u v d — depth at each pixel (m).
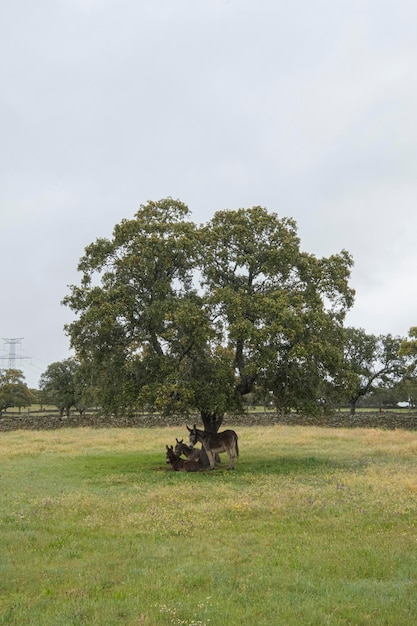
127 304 21.05
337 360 21.62
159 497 14.49
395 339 56.34
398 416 45.06
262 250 22.16
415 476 17.16
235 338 19.61
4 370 62.47
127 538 10.55
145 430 41.38
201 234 22.06
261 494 14.80
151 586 7.73
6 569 8.59
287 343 20.98
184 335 20.56
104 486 17.12
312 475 18.47
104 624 6.44
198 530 11.05
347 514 12.16
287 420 45.84
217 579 7.96
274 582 7.86
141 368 21.28
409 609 6.84
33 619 6.62
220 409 20.17
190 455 22.72
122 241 22.16
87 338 22.34
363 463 21.69
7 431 44.44
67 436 36.72
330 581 7.92
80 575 8.27
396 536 10.30
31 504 14.02
